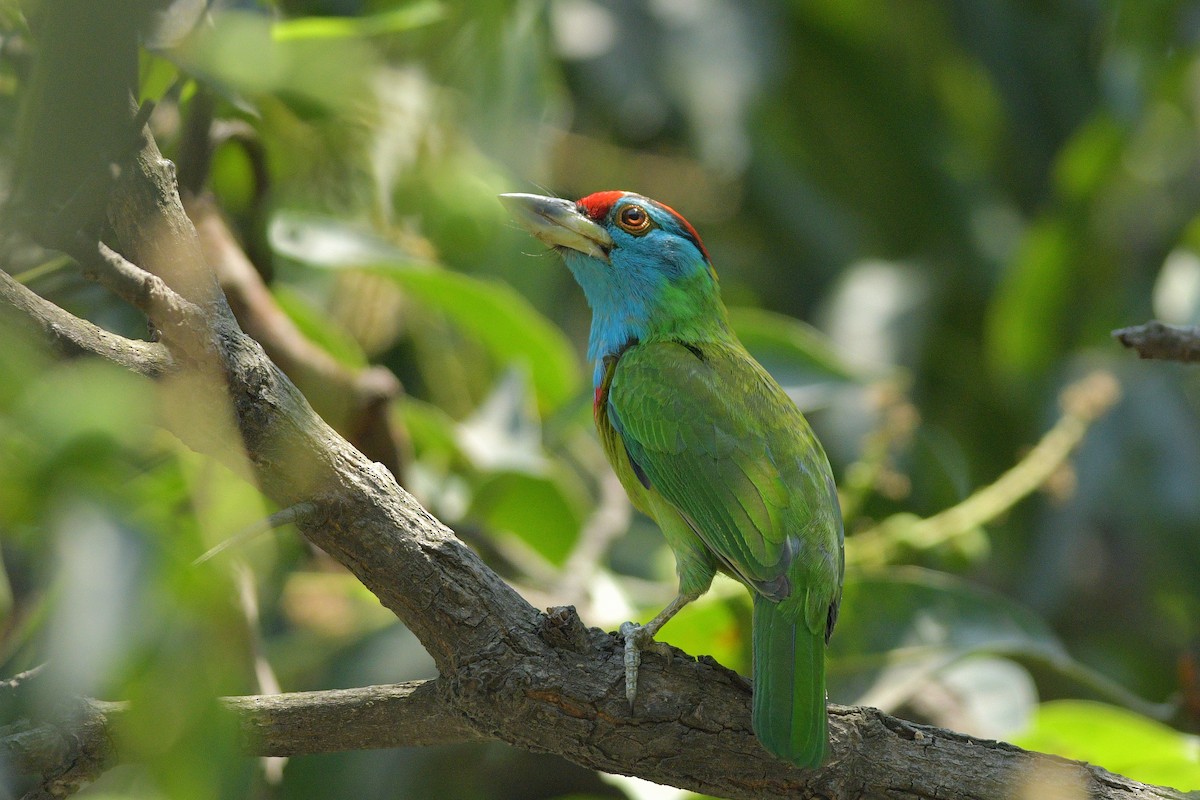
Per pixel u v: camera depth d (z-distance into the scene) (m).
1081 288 13.61
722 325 9.99
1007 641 9.24
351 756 10.13
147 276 5.19
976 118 15.03
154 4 3.75
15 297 5.01
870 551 9.90
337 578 10.48
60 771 5.42
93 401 2.85
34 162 3.88
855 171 14.91
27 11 4.02
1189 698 9.27
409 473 9.66
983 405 14.34
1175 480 13.55
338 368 9.05
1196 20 12.98
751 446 8.11
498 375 11.91
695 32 13.13
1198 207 14.66
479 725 6.25
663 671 6.45
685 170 14.30
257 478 5.90
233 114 8.73
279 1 9.41
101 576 2.74
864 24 14.67
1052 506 13.37
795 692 6.42
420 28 9.24
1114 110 12.99
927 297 13.94
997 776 6.45
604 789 10.98
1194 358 7.30
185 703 2.89
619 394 8.73
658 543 12.36
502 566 10.73
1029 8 14.89
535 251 11.73
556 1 12.57
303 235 9.26
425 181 9.27
